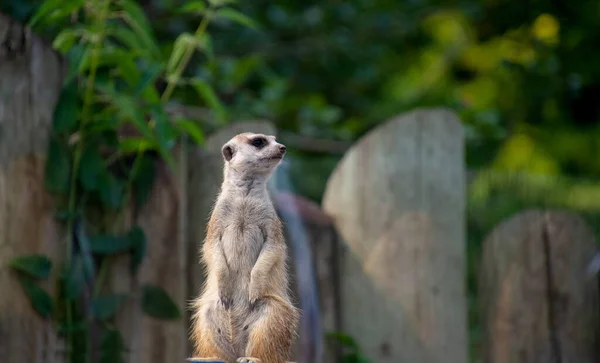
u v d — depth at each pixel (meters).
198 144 8.30
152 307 7.74
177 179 7.96
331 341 8.23
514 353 8.69
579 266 8.82
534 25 15.66
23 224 7.12
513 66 14.41
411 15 14.70
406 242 8.49
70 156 7.43
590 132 15.62
